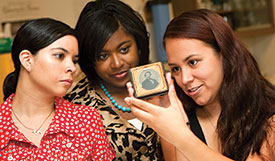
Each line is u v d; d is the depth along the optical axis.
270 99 1.41
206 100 1.30
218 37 1.26
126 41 1.37
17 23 3.16
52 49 1.07
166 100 1.18
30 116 1.12
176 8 3.39
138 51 1.46
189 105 1.48
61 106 1.20
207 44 1.24
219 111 1.44
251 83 1.34
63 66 1.09
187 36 1.22
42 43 1.06
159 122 1.07
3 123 1.09
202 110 1.49
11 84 1.19
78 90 1.47
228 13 3.64
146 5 3.34
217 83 1.29
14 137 1.06
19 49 1.09
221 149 1.38
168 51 1.28
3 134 1.08
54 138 1.12
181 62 1.25
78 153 1.13
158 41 3.22
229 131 1.35
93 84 1.51
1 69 2.27
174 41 1.24
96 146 1.20
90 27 1.35
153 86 1.12
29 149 1.08
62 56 1.10
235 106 1.33
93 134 1.19
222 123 1.36
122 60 1.38
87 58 1.41
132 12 1.45
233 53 1.30
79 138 1.16
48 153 1.09
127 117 1.49
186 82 1.25
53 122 1.13
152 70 1.15
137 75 1.14
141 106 1.08
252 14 3.64
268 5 3.46
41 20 1.10
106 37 1.33
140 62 1.50
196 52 1.22
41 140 1.09
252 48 4.14
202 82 1.26
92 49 1.36
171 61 1.28
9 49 2.39
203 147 1.09
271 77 3.73
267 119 1.32
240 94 1.32
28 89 1.10
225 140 1.34
